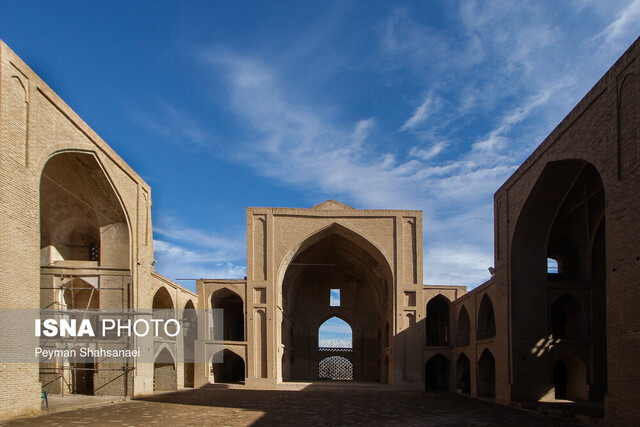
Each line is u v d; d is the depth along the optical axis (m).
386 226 23.97
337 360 30.55
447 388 24.88
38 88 11.35
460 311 22.45
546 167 13.23
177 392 19.16
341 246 26.95
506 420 11.78
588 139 11.07
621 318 9.48
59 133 12.30
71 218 16.27
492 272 19.52
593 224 15.53
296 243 23.81
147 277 17.09
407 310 23.20
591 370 15.20
